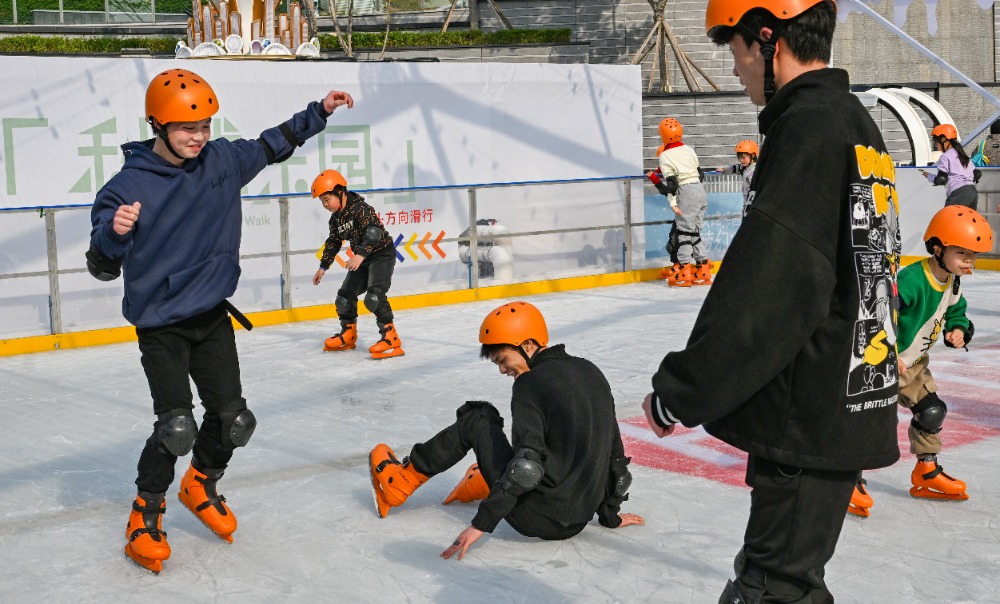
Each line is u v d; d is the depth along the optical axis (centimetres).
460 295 1103
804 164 201
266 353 845
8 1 1691
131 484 505
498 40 1616
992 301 1024
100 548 416
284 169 1102
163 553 385
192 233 368
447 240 1098
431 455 424
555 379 380
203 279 373
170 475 388
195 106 351
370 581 373
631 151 1356
